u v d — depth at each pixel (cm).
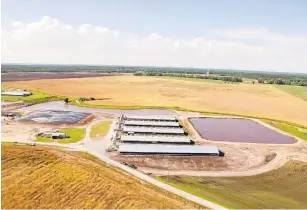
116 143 9081
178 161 7931
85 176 6128
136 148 8394
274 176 7275
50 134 9588
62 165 6675
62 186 5638
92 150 8400
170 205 5269
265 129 11862
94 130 10594
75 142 9081
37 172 6169
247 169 7625
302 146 9662
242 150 9038
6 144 8231
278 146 9575
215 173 7319
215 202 5800
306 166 7944
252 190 6525
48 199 5156
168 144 9294
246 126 12275
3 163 6494
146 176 6794
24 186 5528
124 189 5722
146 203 5222
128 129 10469
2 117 12088
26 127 10662
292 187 6762
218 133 11006
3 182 5612
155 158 8038
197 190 6350
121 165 7356
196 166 7675
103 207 4994
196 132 10969
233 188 6562
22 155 7088
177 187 6362
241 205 5788
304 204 6006
